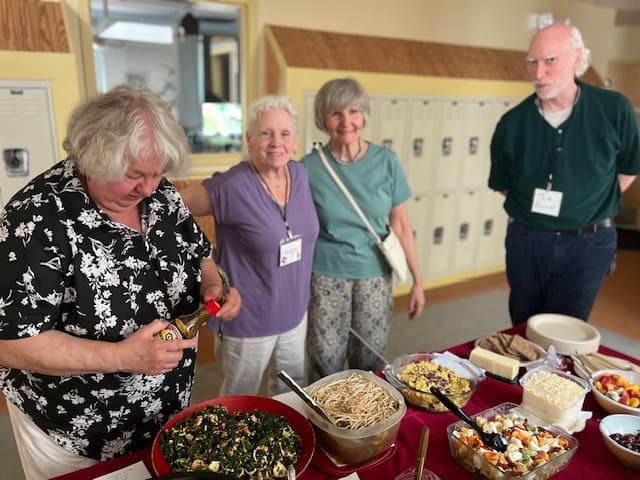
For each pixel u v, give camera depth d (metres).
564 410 1.17
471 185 4.14
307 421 1.10
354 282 1.92
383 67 3.40
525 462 1.01
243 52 3.18
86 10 2.68
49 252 0.94
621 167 1.98
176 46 2.99
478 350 1.49
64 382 1.04
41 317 0.94
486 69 4.00
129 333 1.07
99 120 0.90
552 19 4.47
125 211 1.07
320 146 1.89
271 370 1.96
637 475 1.06
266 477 0.93
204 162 3.21
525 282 2.17
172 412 1.20
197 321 1.10
